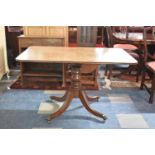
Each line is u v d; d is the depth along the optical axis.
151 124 2.27
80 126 2.21
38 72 3.43
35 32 3.38
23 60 1.91
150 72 3.00
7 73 3.75
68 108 2.57
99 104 2.70
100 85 3.37
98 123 2.27
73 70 2.29
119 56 2.10
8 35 4.23
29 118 2.35
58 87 3.23
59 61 1.90
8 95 2.93
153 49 3.44
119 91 3.14
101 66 4.34
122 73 3.87
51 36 3.38
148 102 2.79
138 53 3.54
